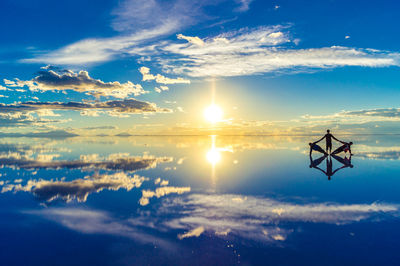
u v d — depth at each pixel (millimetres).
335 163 13211
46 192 7309
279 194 6926
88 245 3984
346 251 3676
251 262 3434
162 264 3410
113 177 9586
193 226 4738
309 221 4883
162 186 8023
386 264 3320
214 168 11703
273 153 19375
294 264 3348
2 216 5320
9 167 12227
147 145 32406
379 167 11680
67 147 28109
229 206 5906
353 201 6148
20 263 3443
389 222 4762
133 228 4664
